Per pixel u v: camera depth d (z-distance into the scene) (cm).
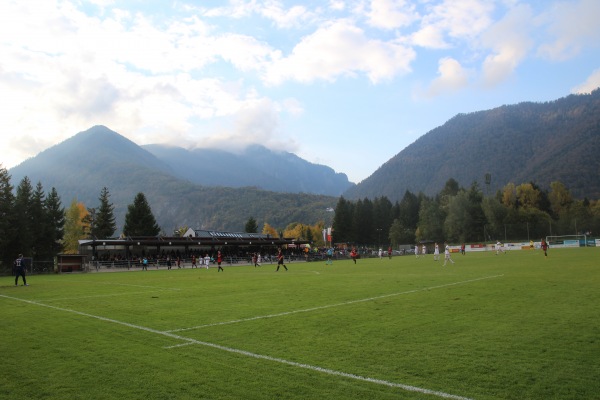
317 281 2389
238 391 609
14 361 780
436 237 11100
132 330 1045
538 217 9981
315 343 873
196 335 973
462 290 1697
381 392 595
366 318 1132
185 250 6850
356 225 13025
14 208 5831
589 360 720
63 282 2911
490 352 775
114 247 6469
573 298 1391
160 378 672
